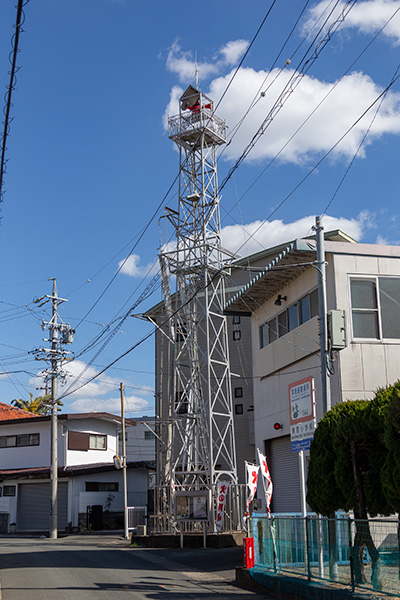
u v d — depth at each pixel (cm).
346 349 1828
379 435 1061
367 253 1903
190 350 2962
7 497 4469
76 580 1505
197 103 3002
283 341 2231
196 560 1972
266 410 2400
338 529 1095
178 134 2950
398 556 928
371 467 1148
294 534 1236
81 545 2861
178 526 2711
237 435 4031
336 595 1038
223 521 2573
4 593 1303
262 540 1392
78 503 4262
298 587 1156
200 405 2881
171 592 1304
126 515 3416
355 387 1806
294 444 1588
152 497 3522
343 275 1886
